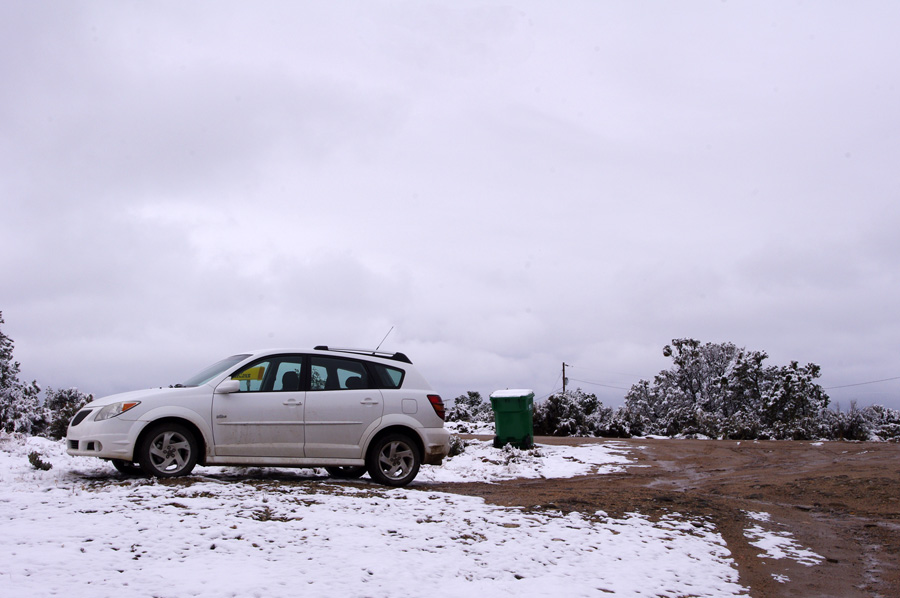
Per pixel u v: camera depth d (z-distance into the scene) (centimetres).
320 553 575
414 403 1019
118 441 877
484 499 869
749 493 1082
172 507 689
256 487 832
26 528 597
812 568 665
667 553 665
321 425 964
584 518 779
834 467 1381
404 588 513
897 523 855
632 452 1684
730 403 4806
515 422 1689
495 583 549
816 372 4444
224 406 929
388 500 796
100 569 504
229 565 529
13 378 2467
